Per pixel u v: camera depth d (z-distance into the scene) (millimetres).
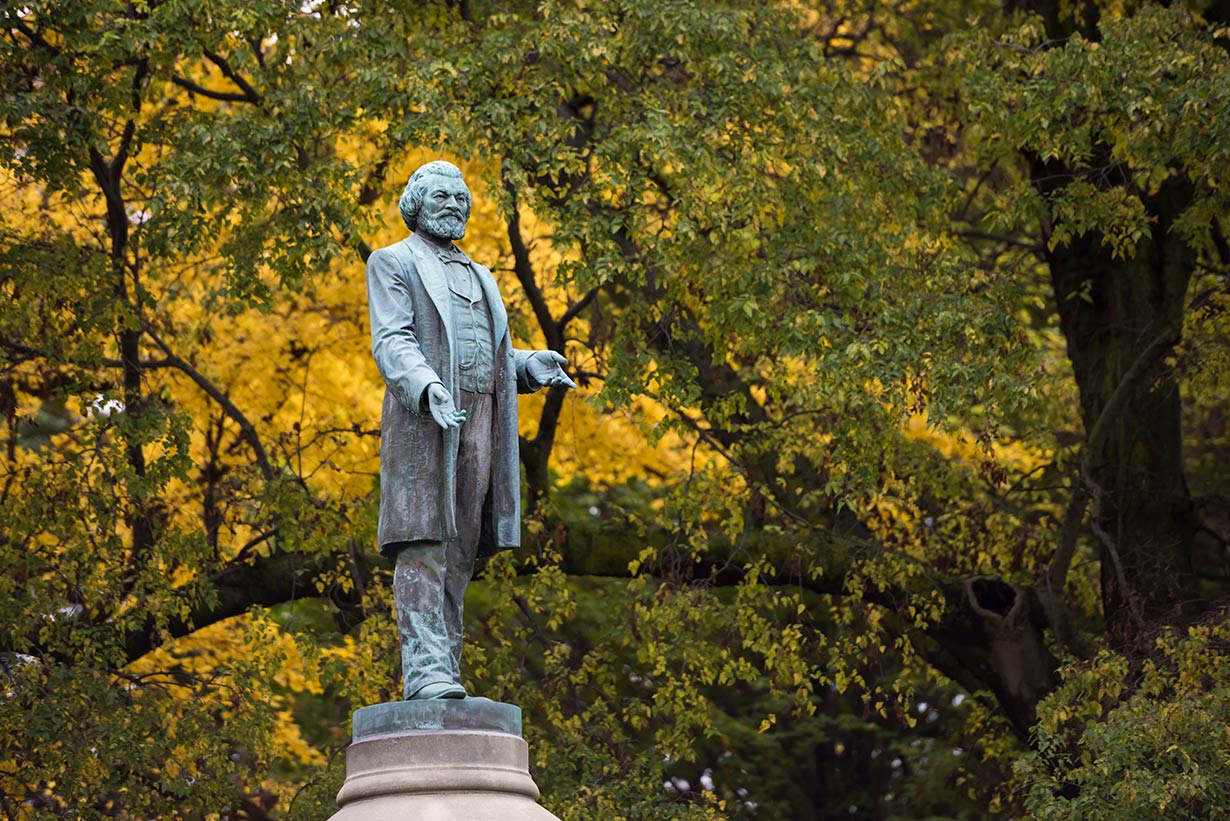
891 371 27938
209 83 34844
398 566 16094
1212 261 36656
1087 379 34312
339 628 33281
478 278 16594
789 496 33906
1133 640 29531
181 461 29234
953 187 31234
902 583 30844
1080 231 29641
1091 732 25109
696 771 45406
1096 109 29625
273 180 27922
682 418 30219
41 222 31266
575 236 27875
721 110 29078
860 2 37562
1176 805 24578
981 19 35906
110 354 33625
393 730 15570
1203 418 41531
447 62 27859
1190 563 33188
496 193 27531
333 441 31828
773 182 30141
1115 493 33188
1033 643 32281
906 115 35500
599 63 28422
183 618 29141
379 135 29859
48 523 29125
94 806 28484
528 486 32000
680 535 32531
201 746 28609
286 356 35031
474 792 15312
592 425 36969
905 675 30969
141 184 29203
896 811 47188
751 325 28547
